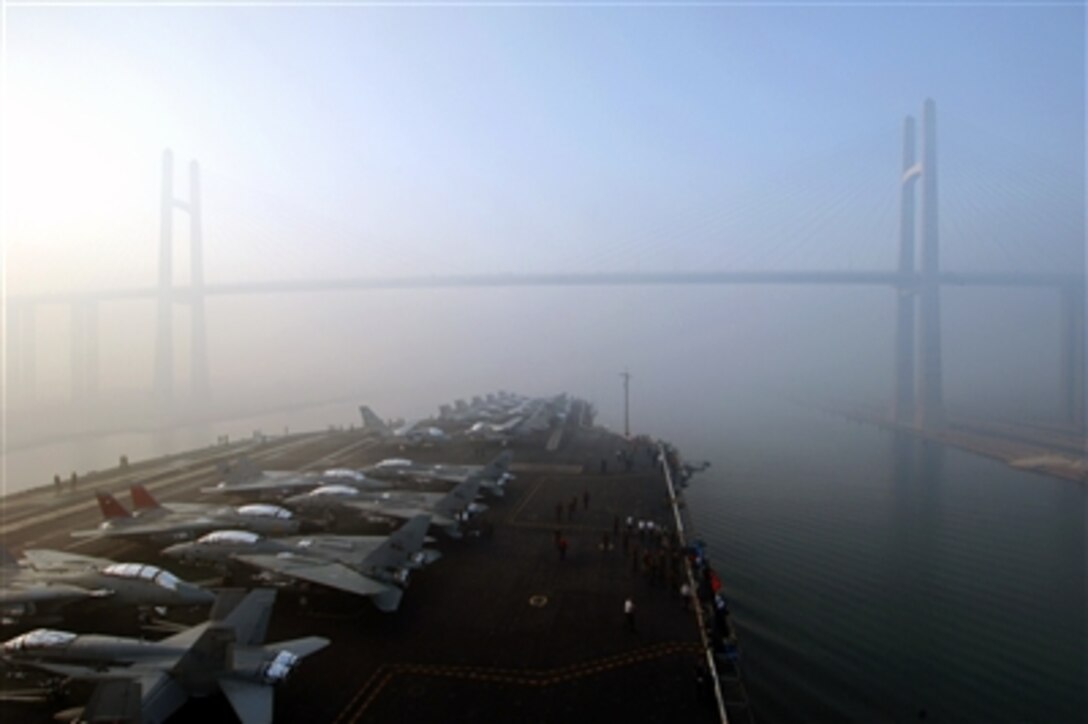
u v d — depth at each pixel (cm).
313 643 2839
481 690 2897
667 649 3291
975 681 4256
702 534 7612
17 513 5703
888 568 6531
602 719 2709
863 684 4178
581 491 6969
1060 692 4144
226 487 6388
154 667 2591
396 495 5703
